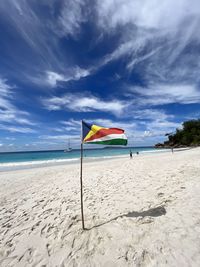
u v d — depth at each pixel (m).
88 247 3.52
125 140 4.01
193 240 3.22
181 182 6.89
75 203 5.98
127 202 5.52
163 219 4.12
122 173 10.46
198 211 4.21
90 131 4.12
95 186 7.91
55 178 11.28
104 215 4.81
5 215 5.67
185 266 2.68
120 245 3.43
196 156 16.94
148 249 3.18
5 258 3.52
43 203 6.37
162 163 13.45
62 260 3.27
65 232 4.18
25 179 12.30
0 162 34.44
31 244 3.88
